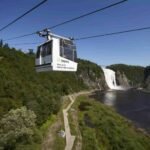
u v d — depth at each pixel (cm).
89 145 5241
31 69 13050
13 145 4428
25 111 5175
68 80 18900
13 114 4912
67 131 6147
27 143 4722
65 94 15775
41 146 4947
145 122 8512
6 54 12700
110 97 17312
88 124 7138
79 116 8388
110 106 12275
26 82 9650
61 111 9088
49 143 5188
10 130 4503
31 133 4700
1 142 4312
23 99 7069
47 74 15362
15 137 4403
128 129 6875
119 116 9144
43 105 7169
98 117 8062
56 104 8406
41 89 9638
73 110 9488
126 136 5934
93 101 13238
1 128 4691
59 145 5112
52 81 14700
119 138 5675
